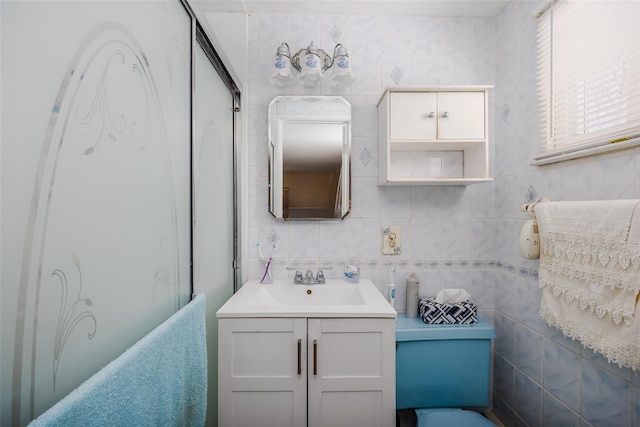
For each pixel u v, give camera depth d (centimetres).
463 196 162
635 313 77
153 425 57
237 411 112
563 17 117
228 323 112
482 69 162
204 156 109
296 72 158
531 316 134
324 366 113
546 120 124
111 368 46
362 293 137
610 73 96
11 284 37
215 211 123
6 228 36
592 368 103
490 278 162
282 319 112
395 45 160
